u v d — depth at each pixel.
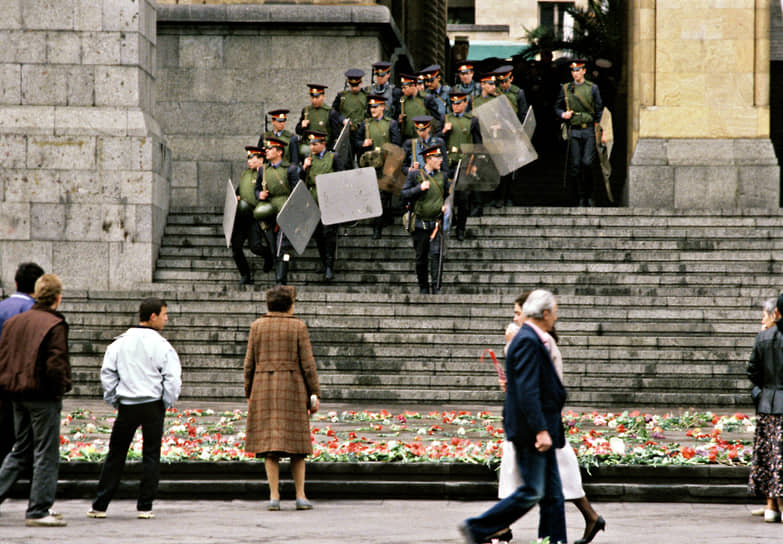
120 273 33.31
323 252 32.06
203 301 30.30
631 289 30.97
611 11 68.94
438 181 29.83
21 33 33.72
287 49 40.50
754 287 31.02
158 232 34.28
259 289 31.30
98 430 20.69
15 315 14.66
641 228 34.19
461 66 35.88
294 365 15.74
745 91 39.78
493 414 23.86
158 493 16.61
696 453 17.11
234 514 15.28
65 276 33.41
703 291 30.78
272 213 30.75
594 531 13.04
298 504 15.70
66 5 33.75
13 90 33.75
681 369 26.45
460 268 32.66
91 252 33.41
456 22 113.06
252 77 40.56
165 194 35.41
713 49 39.94
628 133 43.38
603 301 29.86
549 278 31.78
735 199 39.62
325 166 31.52
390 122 33.28
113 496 15.51
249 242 32.00
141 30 34.12
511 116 33.16
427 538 13.24
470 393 25.92
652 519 14.97
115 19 33.78
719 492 16.34
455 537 13.34
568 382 26.42
